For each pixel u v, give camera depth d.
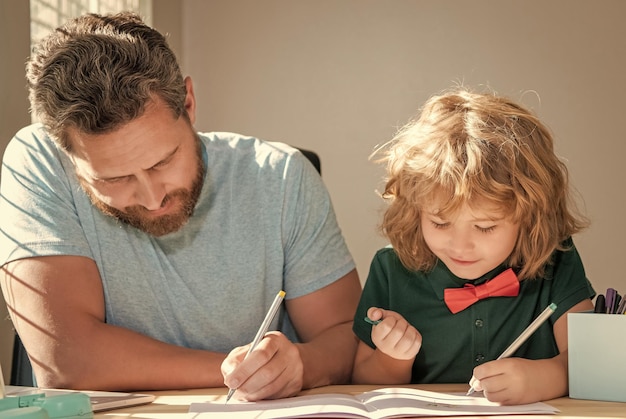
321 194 1.68
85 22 1.40
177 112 1.36
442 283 1.48
